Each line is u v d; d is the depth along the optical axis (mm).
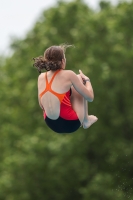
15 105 69062
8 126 64562
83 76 16875
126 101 56125
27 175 58594
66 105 16172
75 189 58219
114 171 54875
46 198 59188
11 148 64750
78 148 57281
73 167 56406
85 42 59250
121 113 56344
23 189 58969
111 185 53062
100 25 57844
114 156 54125
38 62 16250
